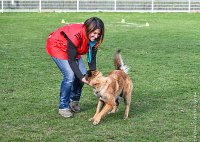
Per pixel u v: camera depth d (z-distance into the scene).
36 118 7.10
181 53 13.86
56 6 30.78
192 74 10.61
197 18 27.48
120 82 6.98
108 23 23.48
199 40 17.09
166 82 9.72
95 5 31.00
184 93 8.79
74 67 6.89
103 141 6.14
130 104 7.95
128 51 14.10
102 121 6.99
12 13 28.72
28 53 13.42
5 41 16.02
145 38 17.45
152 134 6.41
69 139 6.19
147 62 12.14
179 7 31.61
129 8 31.33
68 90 7.12
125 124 6.86
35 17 26.20
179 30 20.64
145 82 9.70
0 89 8.93
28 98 8.27
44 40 16.48
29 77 10.08
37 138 6.21
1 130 6.53
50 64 11.70
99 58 12.74
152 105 7.93
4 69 10.93
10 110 7.49
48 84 9.42
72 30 6.89
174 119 7.11
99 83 6.74
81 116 7.27
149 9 31.44
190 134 6.45
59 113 7.29
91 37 6.79
